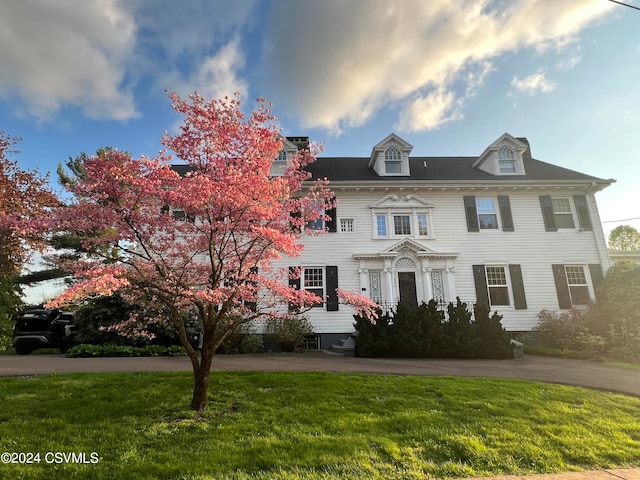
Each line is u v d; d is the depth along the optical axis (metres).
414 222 15.50
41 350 13.86
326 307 14.43
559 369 9.10
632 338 11.66
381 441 3.97
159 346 11.22
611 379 7.85
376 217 15.53
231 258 5.91
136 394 5.77
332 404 5.45
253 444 3.86
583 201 15.84
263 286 5.90
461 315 11.48
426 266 14.89
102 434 4.12
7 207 11.30
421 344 10.97
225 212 5.01
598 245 15.41
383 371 8.30
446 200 15.78
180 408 5.14
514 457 3.67
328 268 14.81
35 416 4.71
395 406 5.36
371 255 14.80
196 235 5.79
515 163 16.58
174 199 4.77
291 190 6.53
